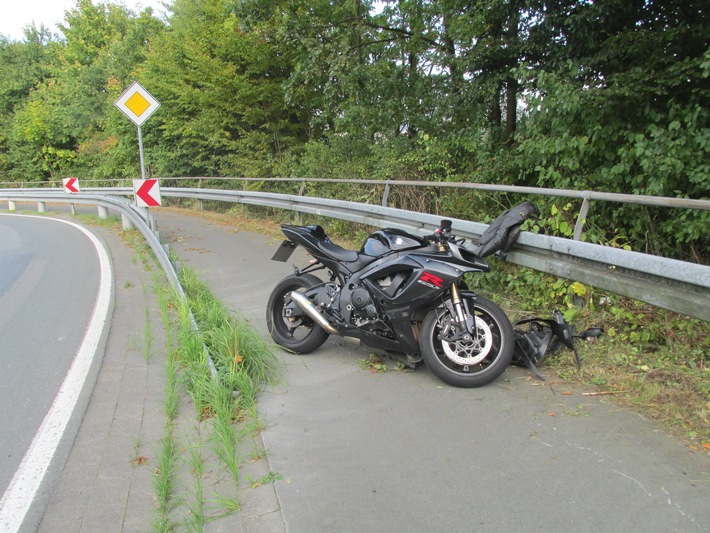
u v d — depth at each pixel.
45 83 38.81
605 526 2.67
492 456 3.33
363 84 12.66
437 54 11.63
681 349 4.39
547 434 3.54
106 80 30.86
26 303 7.67
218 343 4.71
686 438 3.37
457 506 2.88
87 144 31.11
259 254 10.23
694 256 5.65
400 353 4.74
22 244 13.46
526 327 5.20
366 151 13.08
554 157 7.12
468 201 7.90
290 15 12.58
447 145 9.52
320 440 3.65
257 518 2.88
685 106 6.41
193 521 2.84
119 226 15.98
